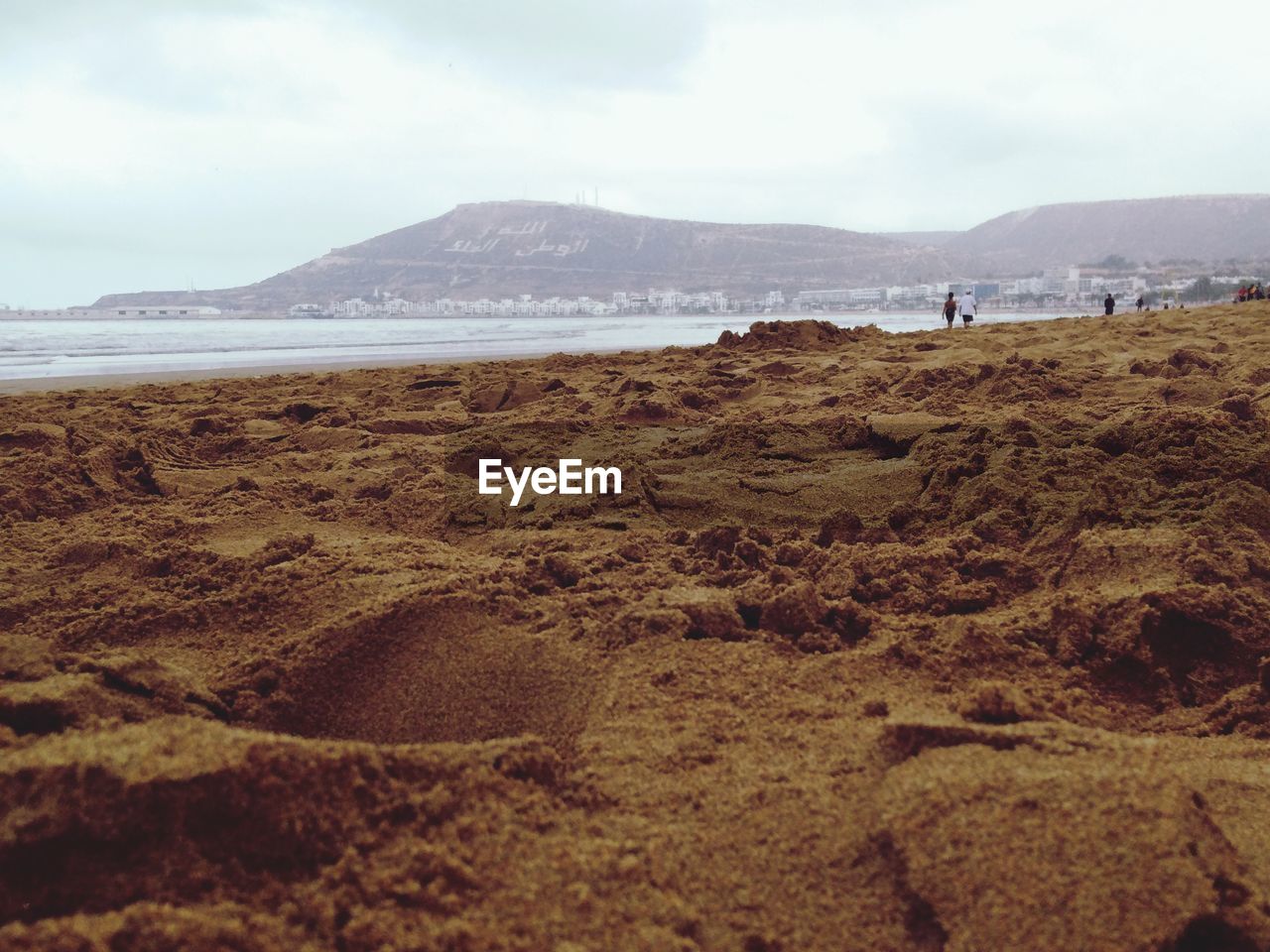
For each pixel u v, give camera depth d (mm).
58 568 3994
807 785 2035
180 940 1324
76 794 1554
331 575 3523
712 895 1713
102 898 1481
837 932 1625
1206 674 2877
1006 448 4918
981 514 4297
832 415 7129
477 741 2475
